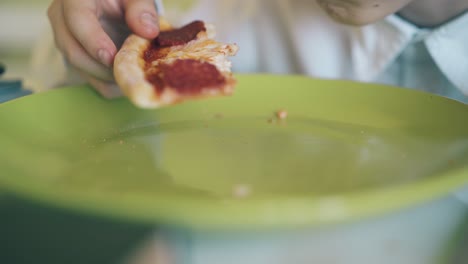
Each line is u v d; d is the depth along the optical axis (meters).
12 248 0.32
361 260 0.31
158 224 0.29
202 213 0.29
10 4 1.49
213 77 0.42
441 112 0.46
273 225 0.29
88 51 0.47
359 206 0.29
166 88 0.40
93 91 0.49
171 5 0.77
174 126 0.48
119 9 0.52
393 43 0.58
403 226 0.32
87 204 0.29
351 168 0.41
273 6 0.69
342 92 0.51
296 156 0.43
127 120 0.48
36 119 0.45
